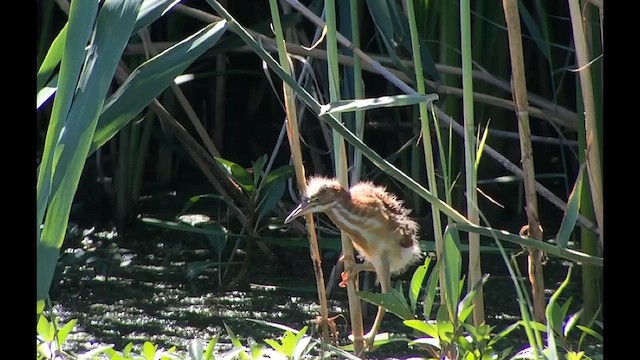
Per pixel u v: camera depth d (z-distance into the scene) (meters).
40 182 5.17
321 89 10.91
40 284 5.29
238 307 8.95
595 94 7.89
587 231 8.45
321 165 11.15
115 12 5.33
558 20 11.58
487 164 11.02
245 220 9.94
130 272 9.84
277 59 10.65
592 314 8.44
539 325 6.21
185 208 10.31
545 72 11.87
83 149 5.25
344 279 7.18
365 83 12.06
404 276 9.77
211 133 12.78
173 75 5.77
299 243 9.76
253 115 12.92
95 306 8.84
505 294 9.38
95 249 10.42
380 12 7.88
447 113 10.23
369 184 8.05
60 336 5.95
